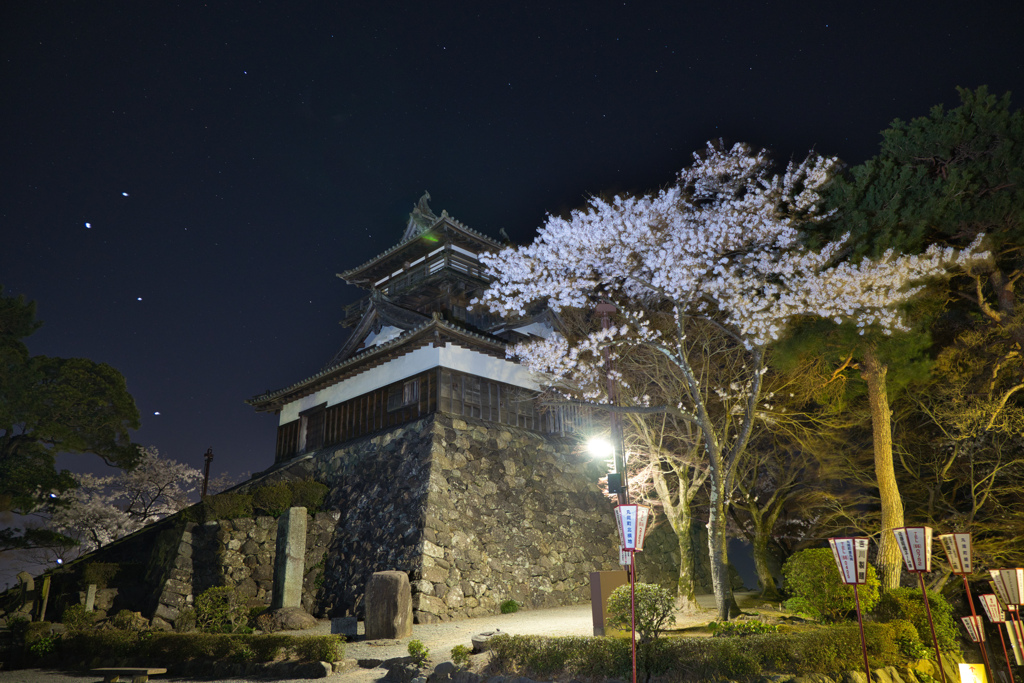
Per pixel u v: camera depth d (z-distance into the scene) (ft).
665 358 62.13
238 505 70.49
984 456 58.18
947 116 46.52
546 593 70.23
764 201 47.98
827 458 69.36
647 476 63.52
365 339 94.94
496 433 78.23
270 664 41.11
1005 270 52.95
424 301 108.68
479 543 67.31
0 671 47.70
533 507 75.66
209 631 54.44
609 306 55.26
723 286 48.80
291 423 98.32
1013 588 28.68
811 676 29.12
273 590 62.59
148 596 64.59
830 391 59.00
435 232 105.60
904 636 34.86
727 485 47.24
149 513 112.88
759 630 34.12
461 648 37.09
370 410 84.07
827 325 50.19
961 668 30.04
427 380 77.10
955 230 46.26
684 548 56.70
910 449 66.23
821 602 39.42
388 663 39.55
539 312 84.74
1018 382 56.80
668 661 28.63
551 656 31.45
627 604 31.96
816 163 46.52
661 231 50.55
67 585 65.46
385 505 70.74
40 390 80.59
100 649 48.88
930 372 54.70
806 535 79.66
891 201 44.78
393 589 50.29
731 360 63.31
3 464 76.23
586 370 60.70
